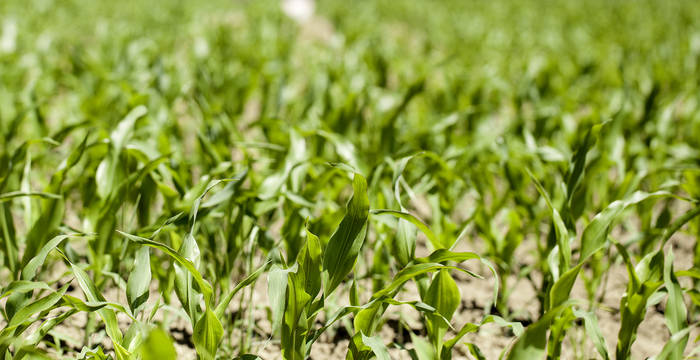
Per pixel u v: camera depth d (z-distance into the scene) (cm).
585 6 1056
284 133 249
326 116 293
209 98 319
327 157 264
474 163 260
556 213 196
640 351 226
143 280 190
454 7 1012
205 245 233
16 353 183
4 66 381
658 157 271
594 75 480
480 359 190
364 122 285
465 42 649
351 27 658
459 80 377
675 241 275
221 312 187
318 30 810
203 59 431
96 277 213
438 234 224
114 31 550
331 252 186
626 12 973
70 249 208
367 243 242
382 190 215
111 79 308
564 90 396
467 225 222
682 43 609
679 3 1109
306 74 491
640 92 373
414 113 367
